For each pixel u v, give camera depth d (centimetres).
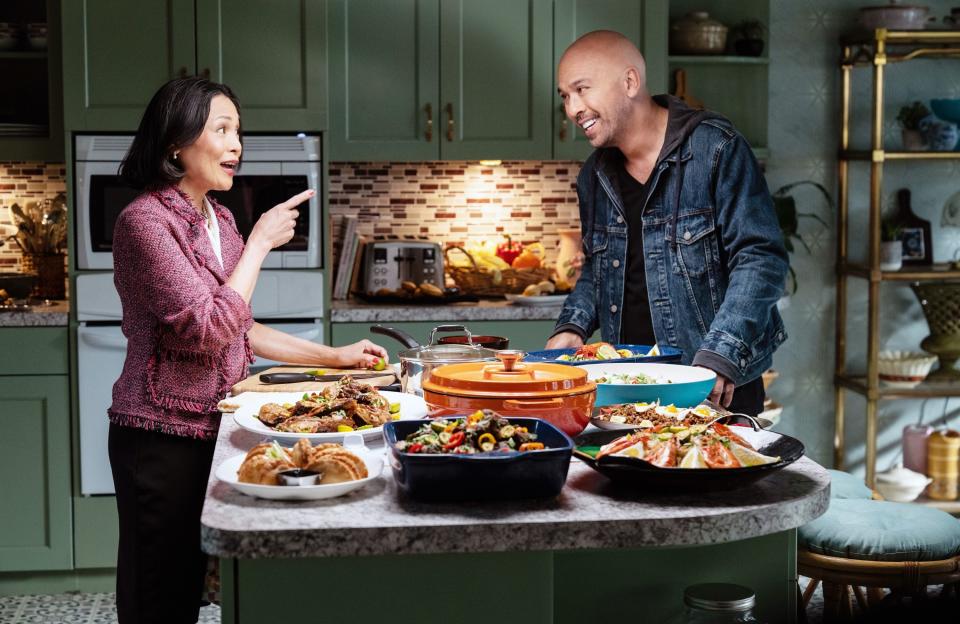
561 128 420
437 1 414
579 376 175
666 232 271
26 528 388
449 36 416
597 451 164
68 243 385
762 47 446
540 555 144
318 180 396
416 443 149
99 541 389
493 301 431
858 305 477
